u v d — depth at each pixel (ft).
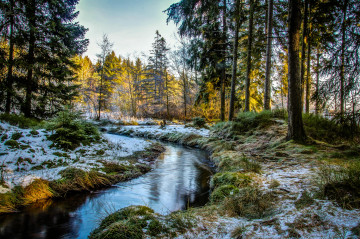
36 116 36.94
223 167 21.63
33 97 35.63
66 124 25.91
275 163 18.58
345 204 8.16
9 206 12.67
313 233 6.62
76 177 17.28
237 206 10.00
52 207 13.64
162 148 39.81
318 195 9.48
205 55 52.26
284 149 22.09
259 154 23.18
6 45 34.86
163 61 99.91
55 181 16.24
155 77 98.99
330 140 22.76
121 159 25.52
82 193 16.33
